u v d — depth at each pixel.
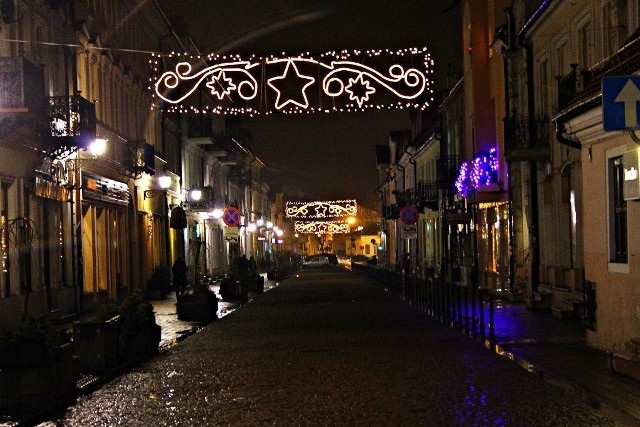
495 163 29.80
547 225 23.64
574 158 20.55
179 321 22.77
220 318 24.05
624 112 9.62
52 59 22.94
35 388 9.70
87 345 12.72
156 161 37.34
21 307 19.53
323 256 92.12
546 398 9.84
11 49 19.67
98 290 27.48
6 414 9.49
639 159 11.04
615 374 11.43
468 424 8.49
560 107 15.15
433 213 48.47
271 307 28.20
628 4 16.27
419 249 54.97
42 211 21.70
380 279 44.97
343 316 23.28
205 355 15.23
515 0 25.55
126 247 31.78
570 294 20.84
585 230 14.20
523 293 25.48
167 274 34.75
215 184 58.66
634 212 12.02
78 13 25.81
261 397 10.49
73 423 9.26
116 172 30.09
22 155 19.95
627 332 12.45
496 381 11.16
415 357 13.88
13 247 19.36
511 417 8.78
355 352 14.79
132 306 14.50
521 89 25.95
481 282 33.94
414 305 27.45
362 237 145.88
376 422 8.70
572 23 20.67
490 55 31.45
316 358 14.15
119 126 31.09
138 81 34.19
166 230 39.84
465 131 35.94
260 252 86.25
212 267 54.50
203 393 10.98
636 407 9.24
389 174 76.38
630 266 12.27
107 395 11.07
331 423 8.73
